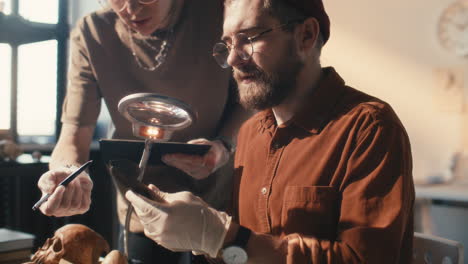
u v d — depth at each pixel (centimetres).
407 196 99
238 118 163
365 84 468
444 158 443
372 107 106
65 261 97
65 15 317
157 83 160
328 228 105
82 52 161
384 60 460
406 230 107
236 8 108
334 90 113
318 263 93
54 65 349
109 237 343
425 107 450
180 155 125
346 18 468
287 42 107
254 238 93
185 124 96
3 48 281
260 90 108
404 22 453
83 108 159
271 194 114
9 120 284
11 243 122
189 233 89
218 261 94
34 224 323
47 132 356
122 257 96
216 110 165
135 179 91
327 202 105
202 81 161
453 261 119
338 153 106
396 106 460
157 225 88
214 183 168
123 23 156
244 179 124
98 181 343
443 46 441
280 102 110
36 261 100
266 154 121
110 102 163
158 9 137
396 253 94
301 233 106
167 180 161
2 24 223
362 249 93
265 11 105
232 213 130
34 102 343
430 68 447
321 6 110
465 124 435
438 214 358
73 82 161
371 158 100
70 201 114
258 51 106
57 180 117
